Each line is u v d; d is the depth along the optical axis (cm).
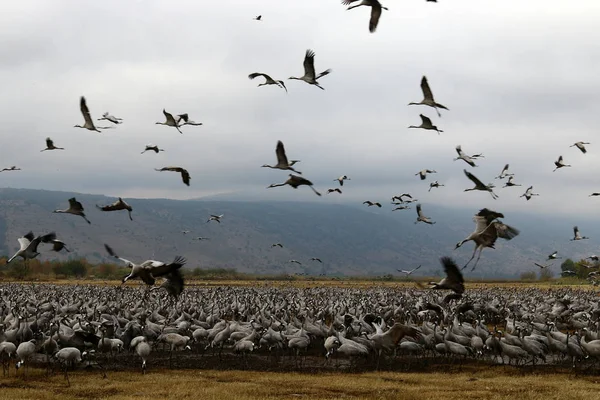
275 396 2798
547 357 3903
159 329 4097
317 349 4128
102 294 6956
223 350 4088
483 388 2997
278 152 3194
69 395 2783
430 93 3069
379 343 3394
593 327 4419
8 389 2869
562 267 14625
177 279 2344
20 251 2869
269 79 3119
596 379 3281
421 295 7312
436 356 3862
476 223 2489
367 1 2364
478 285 12544
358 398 2781
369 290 9256
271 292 7594
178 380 3147
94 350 3597
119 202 2844
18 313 4159
